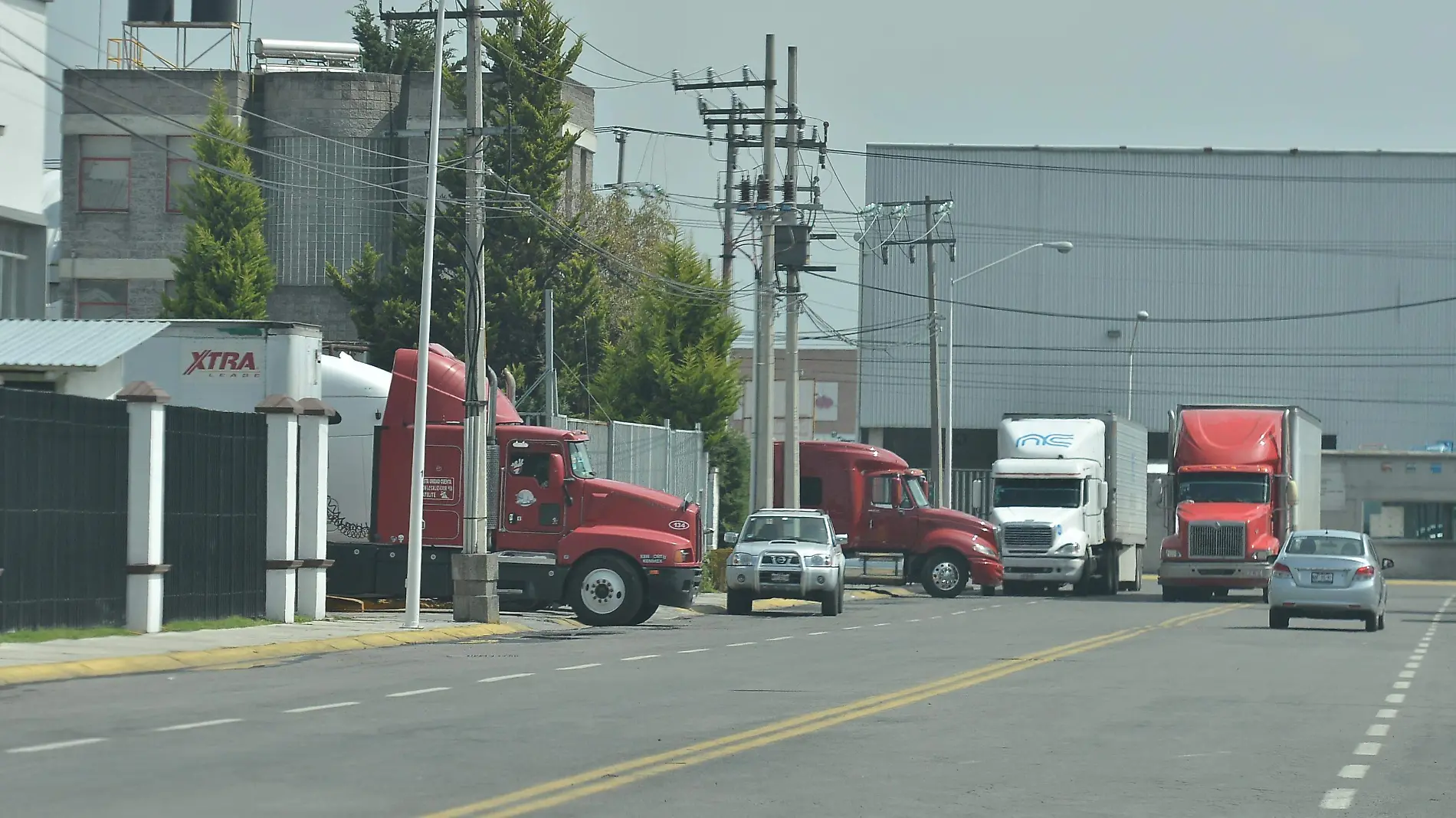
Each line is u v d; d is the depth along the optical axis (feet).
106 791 81.51
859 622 256.11
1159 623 259.39
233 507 197.06
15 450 160.86
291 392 228.43
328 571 241.14
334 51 416.26
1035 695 139.85
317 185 405.39
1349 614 247.50
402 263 398.42
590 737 106.83
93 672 146.20
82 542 170.71
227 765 90.94
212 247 346.54
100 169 400.47
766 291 324.80
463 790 84.48
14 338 210.59
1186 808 83.92
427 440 240.53
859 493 364.79
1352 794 89.30
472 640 202.28
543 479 238.68
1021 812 81.76
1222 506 358.43
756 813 80.02
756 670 160.35
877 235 621.72
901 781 90.84
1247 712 128.98
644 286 435.94
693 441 367.45
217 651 163.22
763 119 330.75
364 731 107.55
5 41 235.81
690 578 240.32
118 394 177.37
